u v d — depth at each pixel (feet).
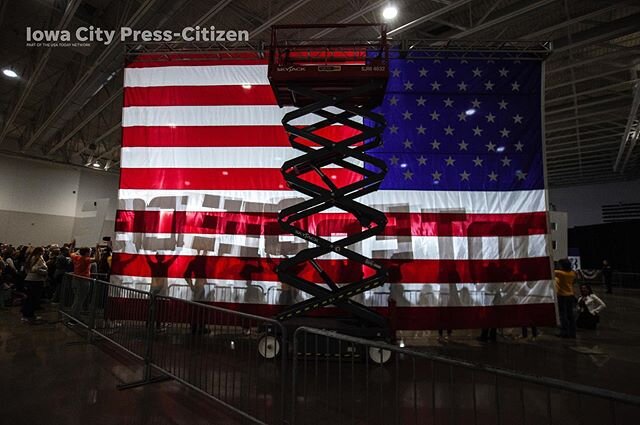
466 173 23.22
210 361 17.10
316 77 17.20
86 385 13.82
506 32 36.50
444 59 24.17
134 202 23.67
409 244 22.54
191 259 23.08
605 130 58.18
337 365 17.12
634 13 33.83
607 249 74.59
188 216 23.43
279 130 23.82
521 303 21.99
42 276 26.53
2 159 64.80
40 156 67.97
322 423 11.05
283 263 17.85
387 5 29.48
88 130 62.49
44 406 11.96
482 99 23.82
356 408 12.29
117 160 76.43
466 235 22.65
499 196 23.04
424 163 23.29
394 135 23.53
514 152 23.38
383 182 23.12
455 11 33.71
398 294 22.16
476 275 22.29
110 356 17.52
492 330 22.56
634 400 4.75
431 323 21.85
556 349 20.47
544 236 22.54
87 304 22.52
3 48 39.42
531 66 24.07
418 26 35.40
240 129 23.94
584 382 15.14
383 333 17.21
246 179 23.57
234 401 12.45
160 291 22.81
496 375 6.23
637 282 64.80
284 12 29.53
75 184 73.05
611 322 30.14
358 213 19.52
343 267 22.45
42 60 35.86
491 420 11.68
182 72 24.57
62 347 19.10
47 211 69.05
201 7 32.04
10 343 19.83
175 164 23.85
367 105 19.56
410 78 24.06
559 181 88.63
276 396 13.02
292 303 22.36
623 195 83.35
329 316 21.90
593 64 41.60
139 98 24.47
